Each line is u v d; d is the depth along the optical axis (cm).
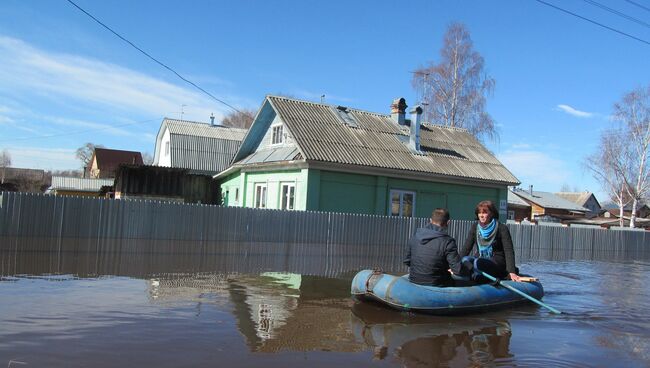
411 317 729
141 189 2650
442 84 3666
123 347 516
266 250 1623
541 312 828
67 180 4462
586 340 655
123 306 695
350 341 590
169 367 468
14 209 1303
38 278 884
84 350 500
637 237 2630
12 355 473
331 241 1727
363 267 1376
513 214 5019
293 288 927
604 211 6266
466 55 3669
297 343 568
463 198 2342
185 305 723
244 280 993
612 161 4262
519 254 2220
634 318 816
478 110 3647
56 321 598
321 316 705
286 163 2039
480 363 533
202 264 1227
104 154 6600
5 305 661
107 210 1416
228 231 1571
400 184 2169
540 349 599
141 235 1459
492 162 2522
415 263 802
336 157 1975
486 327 698
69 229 1370
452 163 2341
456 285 844
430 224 817
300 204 1980
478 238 905
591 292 1088
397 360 529
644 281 1356
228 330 602
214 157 3516
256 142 2577
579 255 2381
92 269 1030
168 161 3634
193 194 2772
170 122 3722
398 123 2550
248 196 2394
